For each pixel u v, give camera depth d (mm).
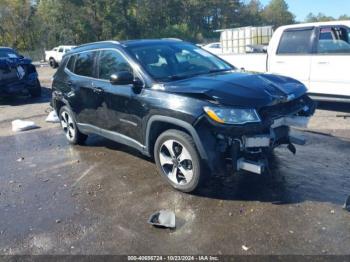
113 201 4191
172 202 4043
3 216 4047
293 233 3312
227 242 3256
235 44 14250
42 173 5273
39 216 3990
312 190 4102
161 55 4891
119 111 4887
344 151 5297
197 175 3973
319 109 8172
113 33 63375
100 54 5414
